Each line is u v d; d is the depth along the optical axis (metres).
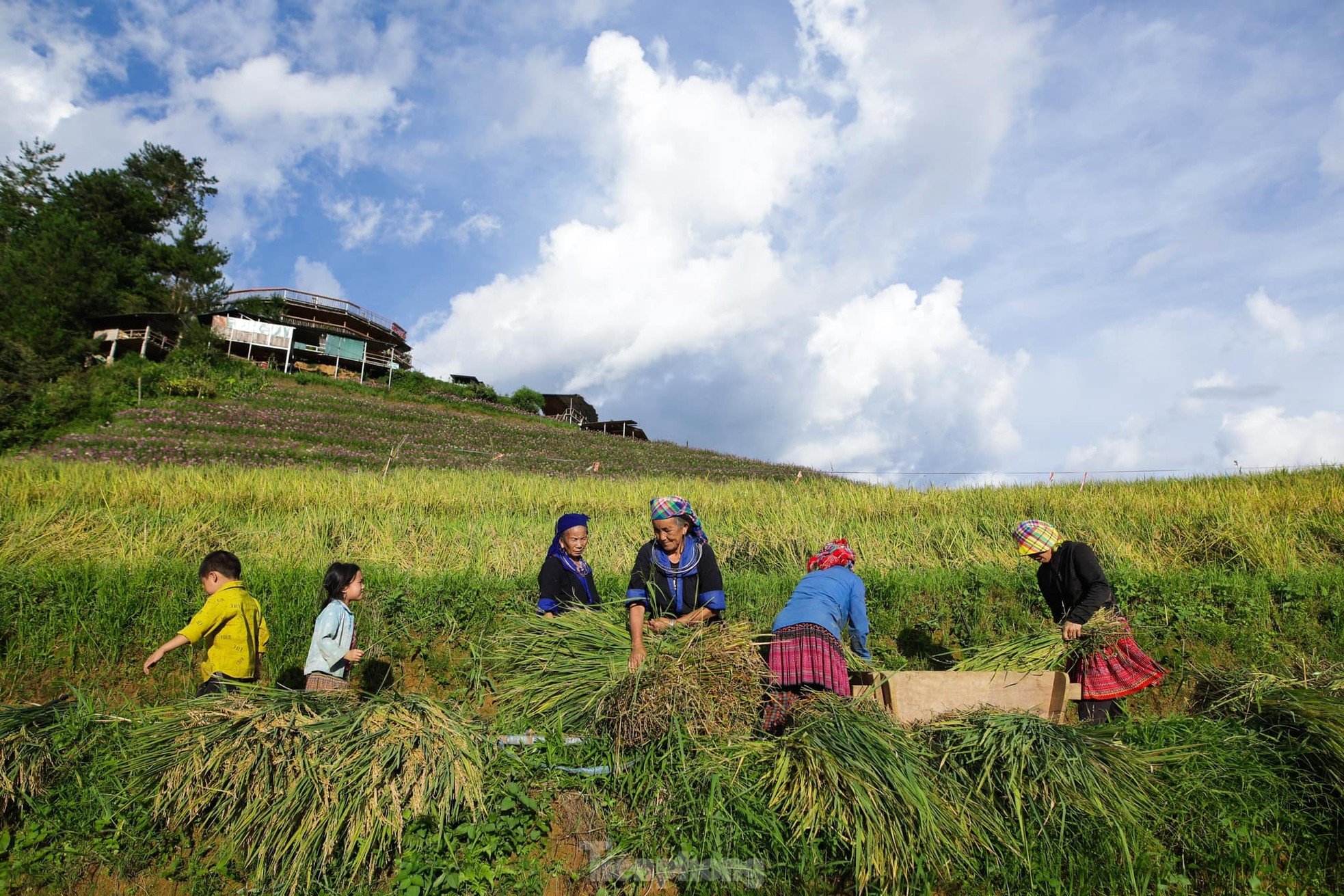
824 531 9.77
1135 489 12.73
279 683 5.77
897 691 4.56
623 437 48.88
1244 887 3.84
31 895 3.74
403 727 4.09
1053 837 3.82
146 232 49.00
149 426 26.36
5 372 29.91
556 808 4.17
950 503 12.01
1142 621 6.78
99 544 8.36
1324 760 4.30
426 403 47.28
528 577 7.36
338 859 3.78
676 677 4.32
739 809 3.87
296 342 50.50
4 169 49.97
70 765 4.21
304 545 9.09
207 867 3.83
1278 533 8.81
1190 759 4.39
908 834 3.63
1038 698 4.64
